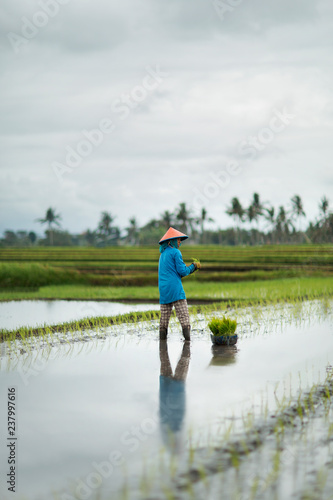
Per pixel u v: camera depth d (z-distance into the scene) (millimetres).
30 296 22828
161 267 10641
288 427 5293
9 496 4004
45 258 58656
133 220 140625
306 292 21453
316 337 10867
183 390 6758
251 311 15391
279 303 17562
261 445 4848
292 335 11180
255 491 3994
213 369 7934
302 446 4809
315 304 17250
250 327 12359
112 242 147875
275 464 4430
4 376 7590
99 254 66125
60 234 150875
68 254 65875
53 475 4348
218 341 9977
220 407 6000
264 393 6539
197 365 8227
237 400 6262
